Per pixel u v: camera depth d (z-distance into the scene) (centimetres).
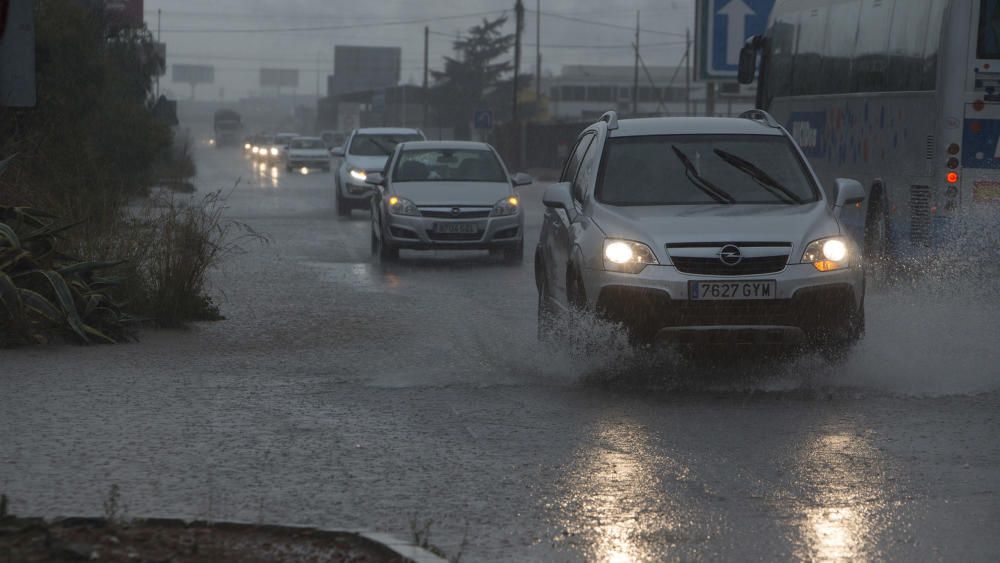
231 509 1184
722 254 1803
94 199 2750
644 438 1498
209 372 1941
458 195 3725
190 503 1205
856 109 3344
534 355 2108
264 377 1902
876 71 3209
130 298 2400
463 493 1251
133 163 5319
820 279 1809
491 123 11312
